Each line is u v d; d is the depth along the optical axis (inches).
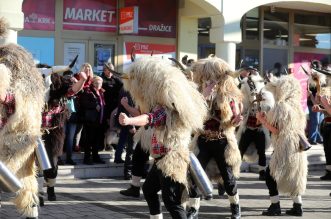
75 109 463.8
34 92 247.8
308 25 766.5
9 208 338.3
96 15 600.7
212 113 307.1
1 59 246.2
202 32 674.2
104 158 494.0
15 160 242.1
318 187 462.0
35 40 567.5
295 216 347.3
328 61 782.5
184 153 235.3
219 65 311.3
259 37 723.4
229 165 310.2
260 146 456.1
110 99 494.9
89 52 599.2
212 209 362.3
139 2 623.2
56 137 333.1
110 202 373.4
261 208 369.7
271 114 337.7
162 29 638.5
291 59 751.7
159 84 231.3
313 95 513.0
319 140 638.5
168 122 232.1
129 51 618.5
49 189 365.7
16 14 474.3
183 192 235.6
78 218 322.0
